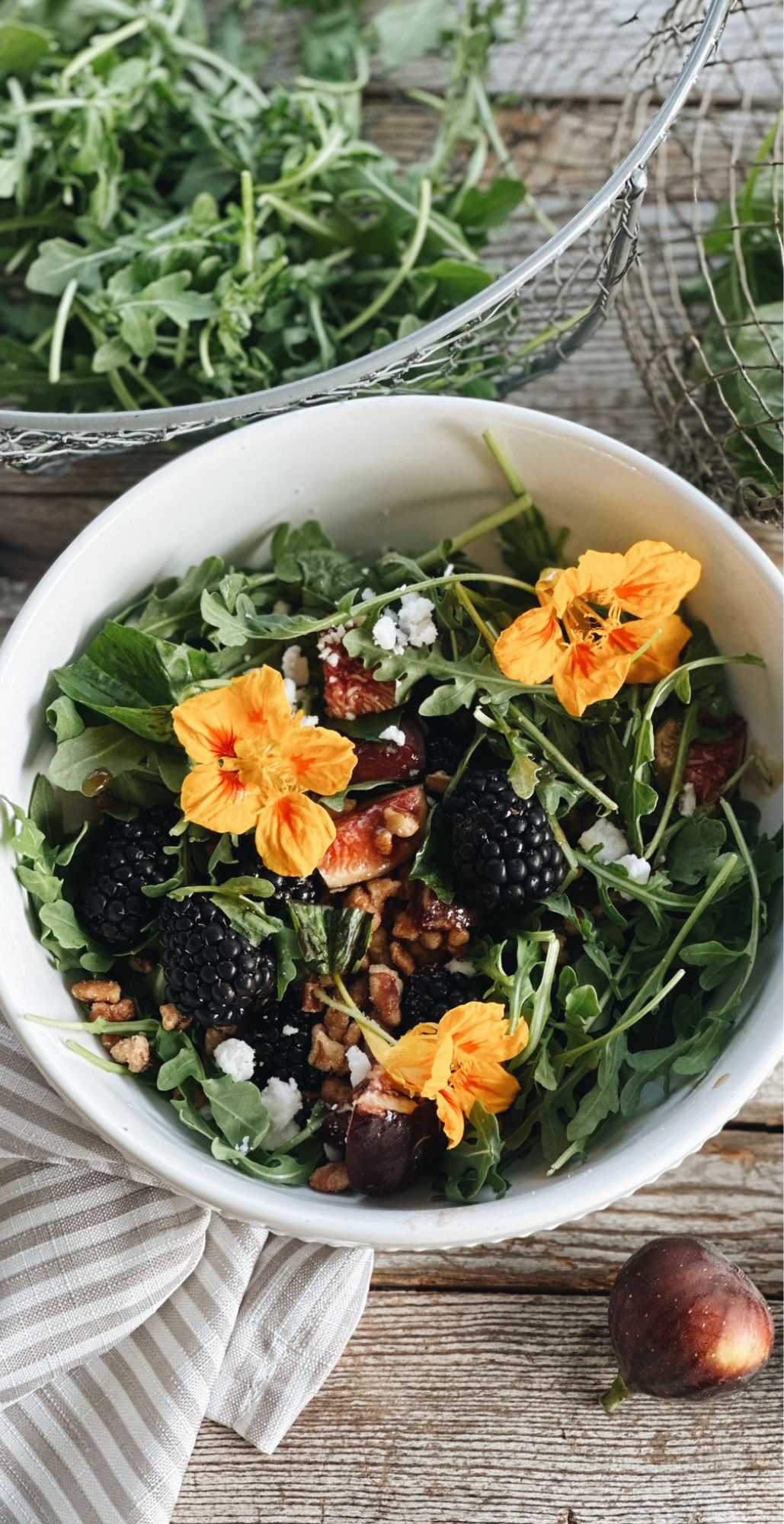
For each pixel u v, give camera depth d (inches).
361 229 22.6
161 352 22.0
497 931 18.9
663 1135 17.3
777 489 20.8
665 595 18.4
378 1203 18.2
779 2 22.6
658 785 19.4
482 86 24.1
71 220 23.1
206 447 18.7
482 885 18.0
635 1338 19.6
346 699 18.9
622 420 23.9
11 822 18.2
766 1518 20.6
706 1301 19.3
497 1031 17.5
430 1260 21.4
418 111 24.9
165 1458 19.8
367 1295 21.3
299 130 23.0
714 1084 17.5
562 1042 18.9
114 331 22.2
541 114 24.9
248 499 19.7
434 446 19.4
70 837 19.3
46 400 23.3
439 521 20.6
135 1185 20.1
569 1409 20.9
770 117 24.4
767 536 23.3
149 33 23.6
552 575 18.5
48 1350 19.6
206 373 21.2
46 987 18.2
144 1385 20.1
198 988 17.8
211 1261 20.3
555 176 24.8
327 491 20.0
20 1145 19.8
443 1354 21.1
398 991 18.6
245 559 20.6
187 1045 18.4
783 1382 21.0
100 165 22.5
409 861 19.0
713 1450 20.8
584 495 19.6
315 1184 18.3
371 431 19.2
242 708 17.8
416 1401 21.0
